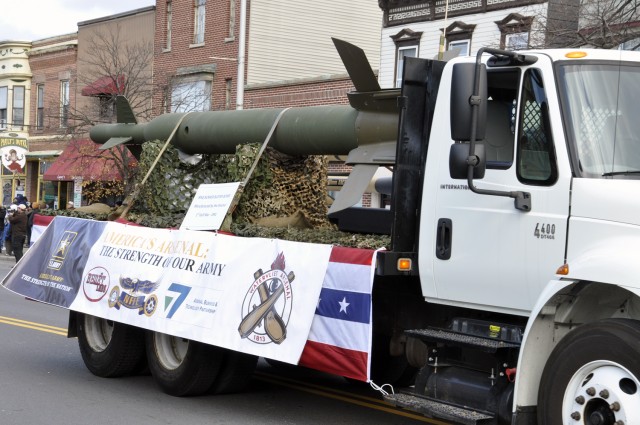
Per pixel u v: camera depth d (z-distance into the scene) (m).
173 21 31.36
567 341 5.14
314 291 6.64
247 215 8.34
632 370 4.80
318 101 24.05
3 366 9.95
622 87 5.54
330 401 8.53
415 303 6.62
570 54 5.64
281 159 8.62
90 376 9.48
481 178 5.61
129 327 8.97
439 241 6.14
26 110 40.41
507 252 5.72
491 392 5.68
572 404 5.09
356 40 31.41
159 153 9.37
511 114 5.79
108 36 33.91
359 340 6.29
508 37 19.77
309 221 8.48
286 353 6.72
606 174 5.34
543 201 5.54
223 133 8.95
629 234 5.11
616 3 14.88
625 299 5.38
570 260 5.38
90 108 29.23
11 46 40.16
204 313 7.54
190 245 7.98
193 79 29.97
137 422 7.45
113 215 9.57
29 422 7.43
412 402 5.91
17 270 10.09
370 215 8.03
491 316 6.10
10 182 41.94
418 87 6.41
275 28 29.81
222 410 7.95
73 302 9.12
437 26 21.67
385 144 7.22
